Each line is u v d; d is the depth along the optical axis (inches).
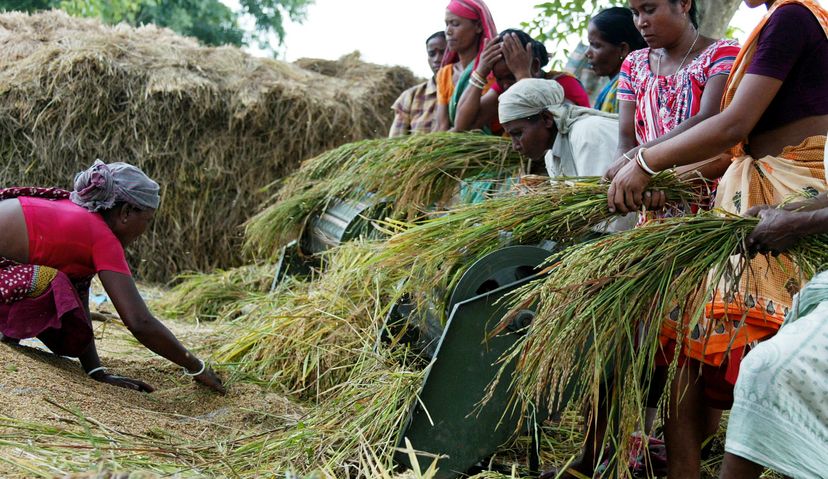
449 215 145.3
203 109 299.6
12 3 692.7
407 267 144.5
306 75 334.0
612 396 111.1
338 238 197.2
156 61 305.3
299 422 126.0
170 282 297.9
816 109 110.2
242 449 120.0
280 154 310.5
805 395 89.7
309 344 155.8
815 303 95.0
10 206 135.7
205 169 304.2
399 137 208.8
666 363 113.7
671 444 112.4
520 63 187.9
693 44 134.4
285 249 213.6
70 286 136.3
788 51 107.7
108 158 296.8
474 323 118.9
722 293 107.1
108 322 182.7
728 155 125.7
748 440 91.7
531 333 106.9
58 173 293.9
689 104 132.6
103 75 294.0
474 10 219.6
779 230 98.7
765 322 107.8
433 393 117.4
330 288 166.4
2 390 119.2
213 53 321.1
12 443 101.9
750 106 108.5
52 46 299.0
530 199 132.0
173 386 149.0
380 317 148.5
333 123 313.1
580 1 286.7
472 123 200.8
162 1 727.1
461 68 225.1
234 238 310.0
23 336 134.6
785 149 111.1
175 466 108.3
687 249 105.2
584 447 123.3
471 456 119.6
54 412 116.4
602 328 103.8
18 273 134.2
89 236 137.4
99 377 143.6
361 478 113.7
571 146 151.3
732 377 108.4
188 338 192.9
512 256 126.8
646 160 115.6
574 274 106.7
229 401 142.0
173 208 303.1
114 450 108.7
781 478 125.2
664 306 103.0
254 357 162.4
